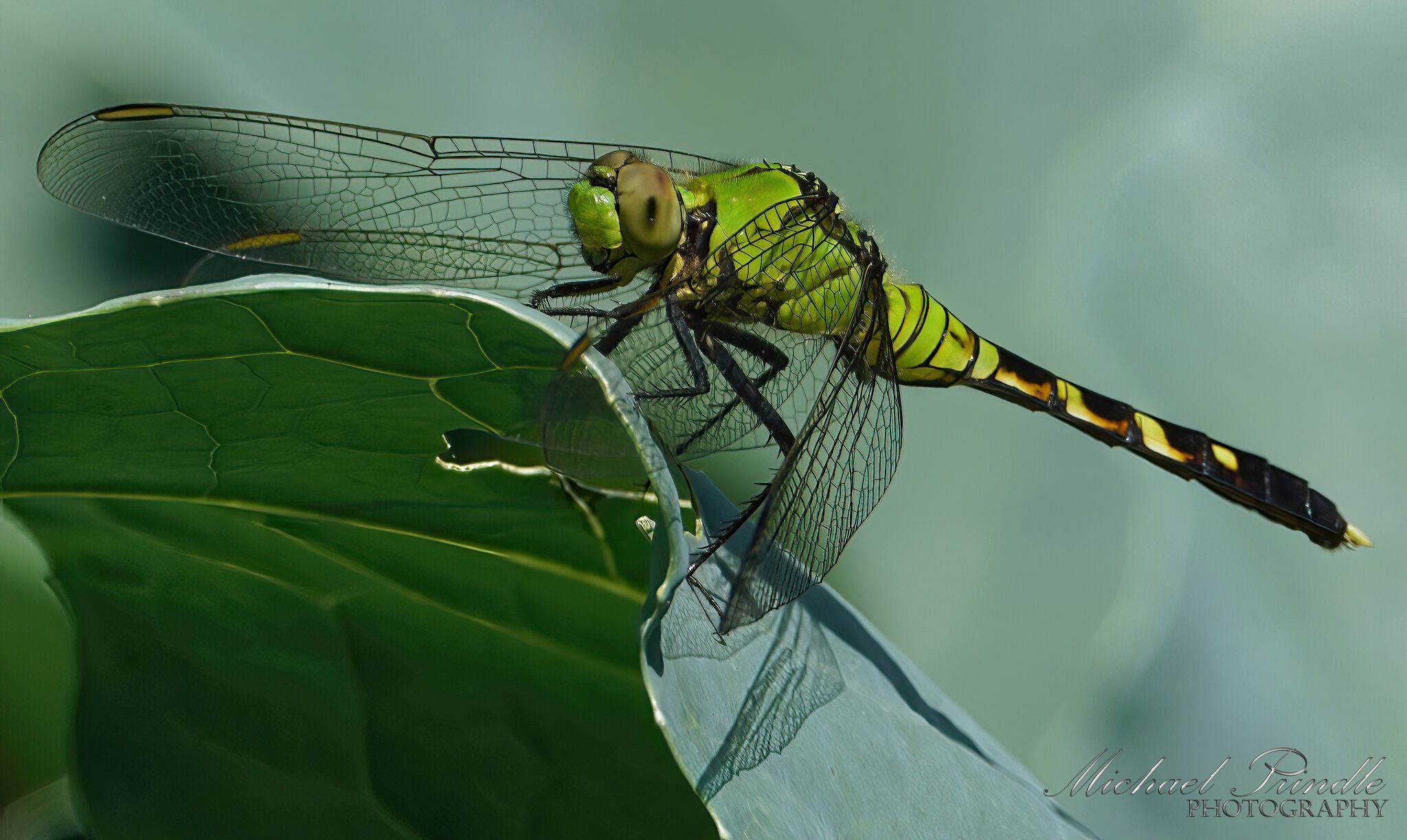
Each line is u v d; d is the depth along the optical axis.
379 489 0.64
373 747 0.65
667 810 0.64
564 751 0.64
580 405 0.61
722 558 0.65
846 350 0.66
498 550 0.64
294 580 0.65
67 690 0.66
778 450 0.66
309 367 0.58
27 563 0.66
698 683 0.64
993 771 0.66
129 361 0.57
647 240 0.66
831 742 0.65
